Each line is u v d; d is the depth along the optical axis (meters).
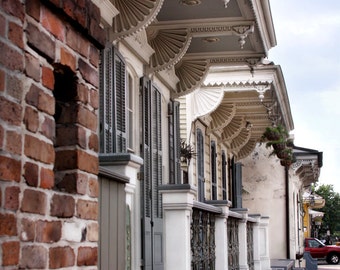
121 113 10.40
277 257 29.70
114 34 10.23
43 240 3.39
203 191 19.20
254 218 17.20
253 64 13.90
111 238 5.14
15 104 3.14
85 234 3.94
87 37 4.07
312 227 65.62
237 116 21.75
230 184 24.39
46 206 3.44
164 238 8.44
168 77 13.48
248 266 15.62
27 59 3.29
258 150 29.97
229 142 23.69
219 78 17.75
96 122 4.19
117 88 10.27
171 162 13.80
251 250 16.47
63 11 3.64
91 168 4.06
